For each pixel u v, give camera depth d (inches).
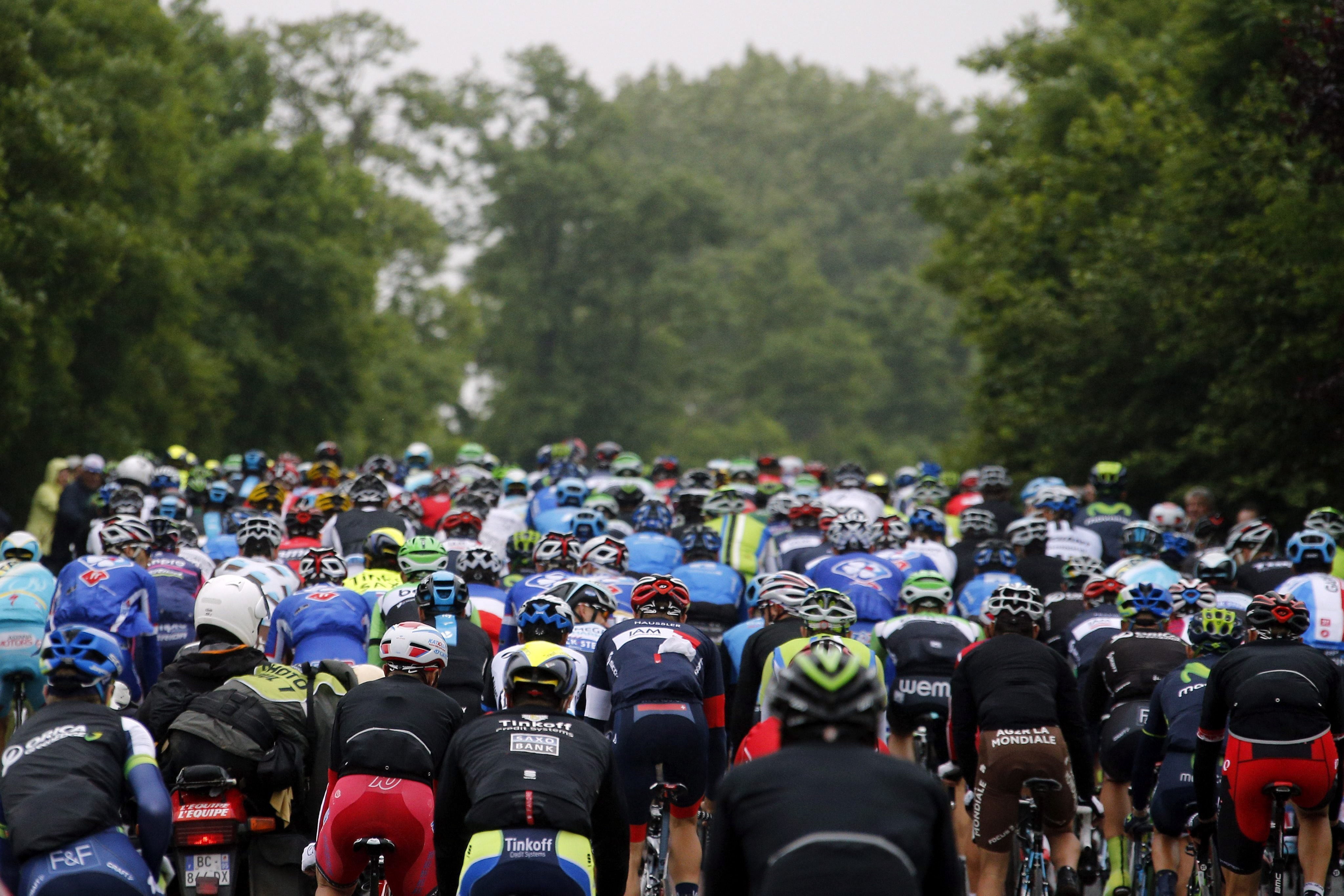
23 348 4274.1
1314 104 2610.7
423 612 1315.2
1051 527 2202.3
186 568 1721.2
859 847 641.0
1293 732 1183.6
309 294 7253.9
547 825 895.1
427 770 1013.2
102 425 5103.3
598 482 2906.0
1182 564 2177.7
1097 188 4453.7
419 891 1031.6
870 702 678.5
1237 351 3117.6
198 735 1051.3
